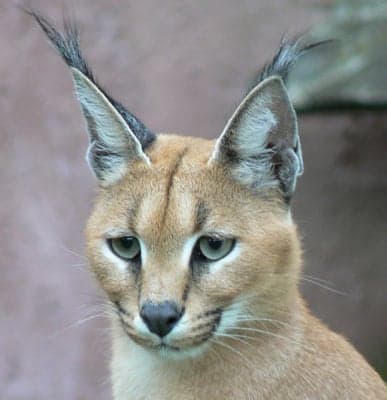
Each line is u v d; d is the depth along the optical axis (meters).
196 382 14.33
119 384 14.80
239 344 14.17
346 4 23.16
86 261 15.02
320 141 23.94
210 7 24.53
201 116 24.23
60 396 23.22
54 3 24.22
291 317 14.34
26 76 23.94
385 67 22.05
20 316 23.41
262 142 14.27
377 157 23.97
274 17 24.39
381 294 23.92
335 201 23.94
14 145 23.78
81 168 23.61
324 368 14.33
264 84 14.11
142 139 14.76
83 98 14.65
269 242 14.02
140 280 13.81
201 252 13.80
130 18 24.41
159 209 13.81
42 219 23.50
